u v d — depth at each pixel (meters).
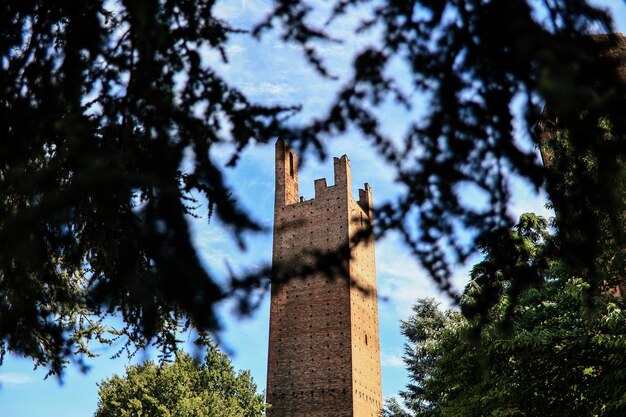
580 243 4.12
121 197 2.85
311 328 46.19
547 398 12.35
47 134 4.14
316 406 43.50
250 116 3.62
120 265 3.55
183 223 3.12
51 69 4.23
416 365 34.84
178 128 3.56
